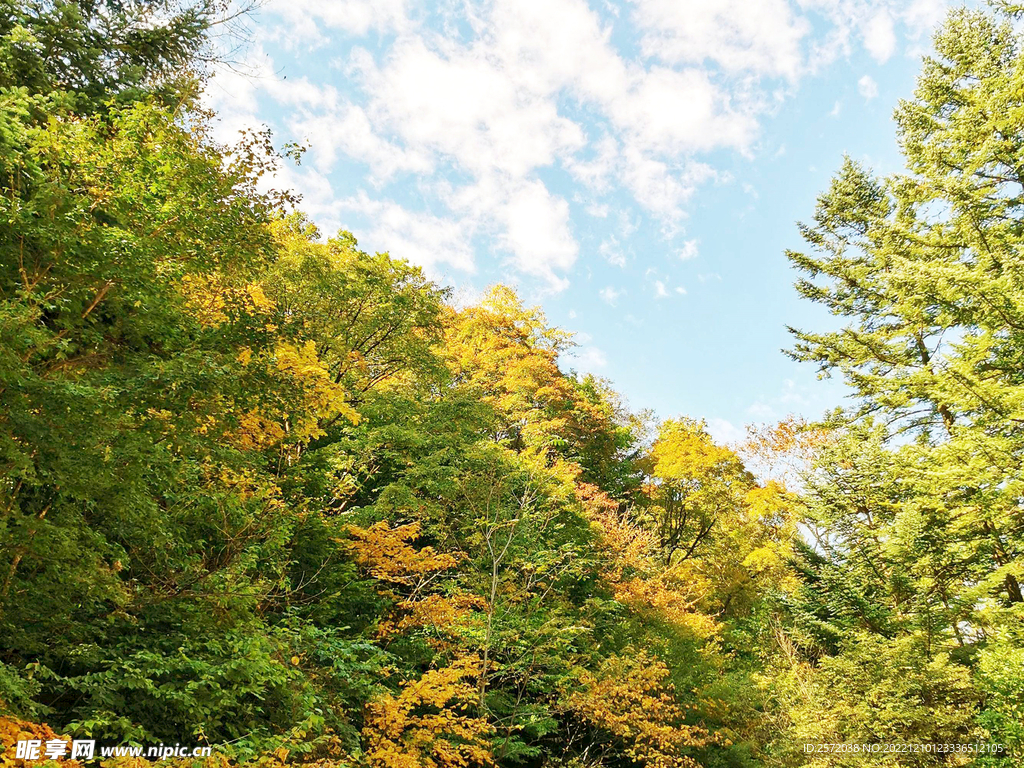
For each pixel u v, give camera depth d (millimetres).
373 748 9766
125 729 5902
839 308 22188
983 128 16797
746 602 26547
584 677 14445
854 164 23844
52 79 8992
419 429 17219
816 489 18500
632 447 35094
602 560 20078
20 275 5891
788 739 14789
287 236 14773
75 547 5727
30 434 5078
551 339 30688
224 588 8055
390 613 13500
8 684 5078
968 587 15359
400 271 16844
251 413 8336
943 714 12625
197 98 9000
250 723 7984
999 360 15406
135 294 6379
